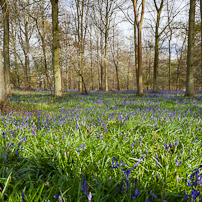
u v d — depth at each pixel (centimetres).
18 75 3722
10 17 1492
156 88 2162
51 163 267
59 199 162
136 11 1590
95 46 2670
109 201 201
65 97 1301
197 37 2136
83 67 2091
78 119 508
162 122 506
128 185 198
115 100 1145
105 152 290
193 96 1371
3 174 236
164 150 314
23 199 179
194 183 197
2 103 688
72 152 298
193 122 507
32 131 378
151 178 234
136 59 2261
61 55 1909
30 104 846
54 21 1261
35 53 2061
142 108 790
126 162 276
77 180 218
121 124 470
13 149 291
